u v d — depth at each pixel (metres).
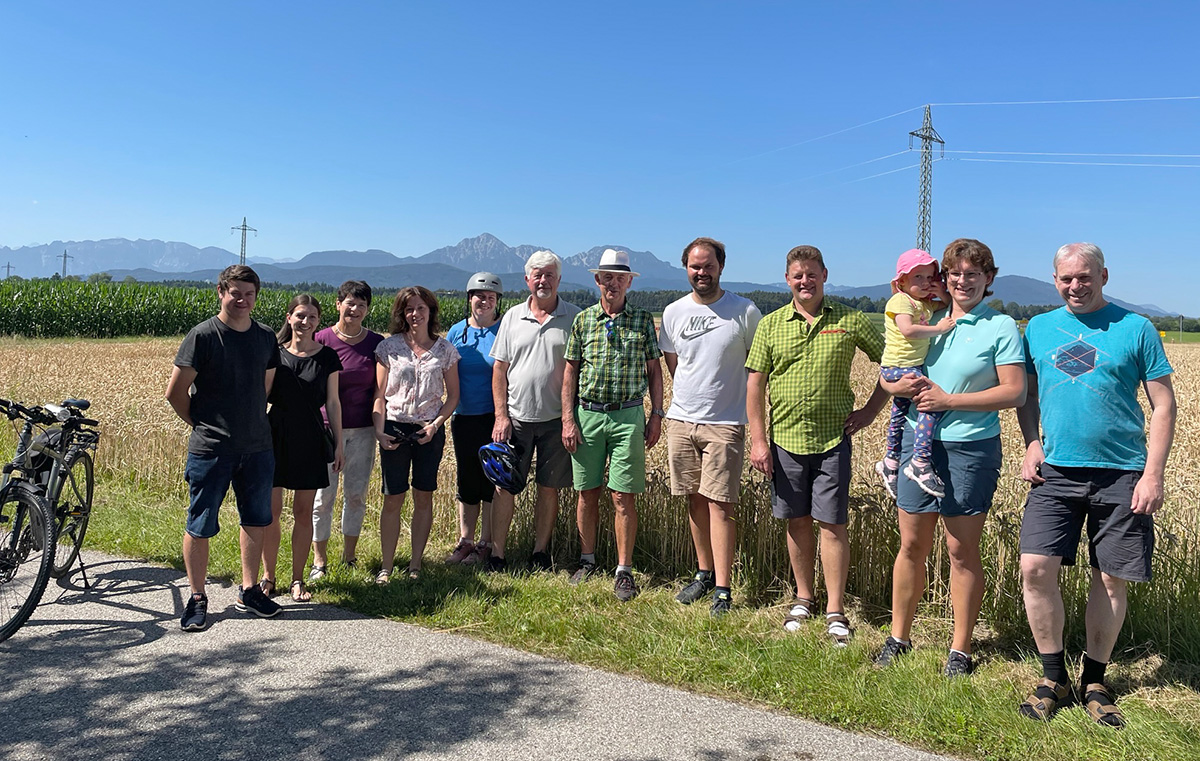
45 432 5.25
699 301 5.14
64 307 32.09
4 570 4.61
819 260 4.51
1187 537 4.70
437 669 3.95
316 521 5.45
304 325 5.04
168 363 17.89
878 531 5.02
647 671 3.94
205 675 3.84
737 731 3.36
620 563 5.33
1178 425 9.84
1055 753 3.19
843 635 4.39
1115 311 3.54
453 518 6.52
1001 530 4.55
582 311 5.47
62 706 3.48
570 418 5.40
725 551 4.96
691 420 5.04
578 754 3.14
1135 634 4.32
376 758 3.09
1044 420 3.64
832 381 4.50
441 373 5.55
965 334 3.89
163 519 6.66
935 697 3.61
